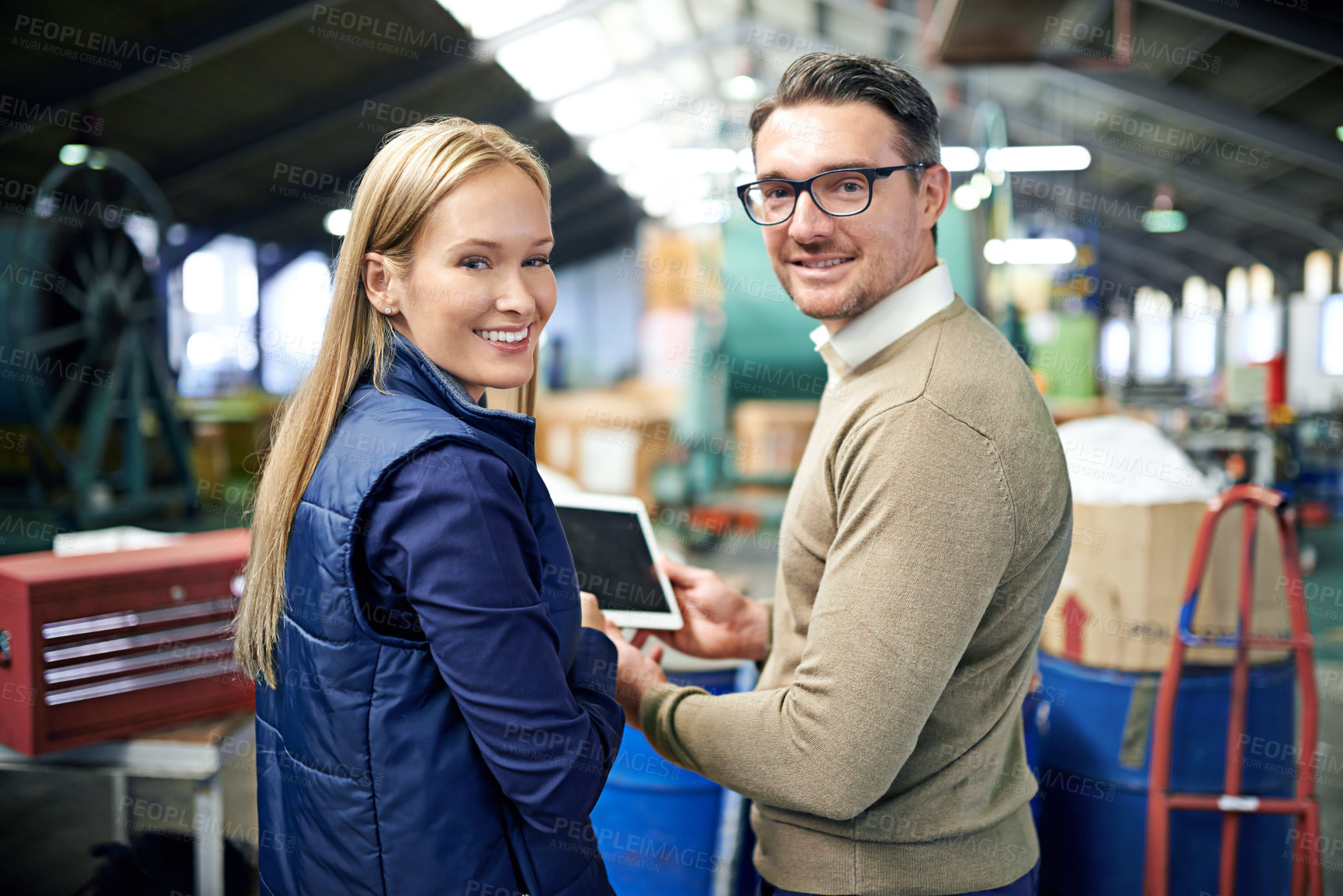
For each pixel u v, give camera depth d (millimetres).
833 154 906
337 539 697
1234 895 1595
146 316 6535
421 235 747
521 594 706
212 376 12445
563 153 12961
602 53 10172
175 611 1448
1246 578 1547
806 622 973
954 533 793
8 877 1899
